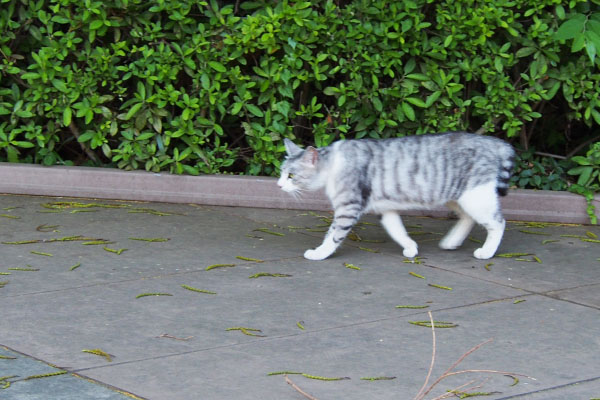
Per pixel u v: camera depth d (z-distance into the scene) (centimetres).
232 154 1052
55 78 1038
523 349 601
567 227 967
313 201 1012
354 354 588
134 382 534
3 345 591
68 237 865
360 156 812
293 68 1006
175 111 1078
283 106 1016
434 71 1005
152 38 1021
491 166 812
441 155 813
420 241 897
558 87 1012
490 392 530
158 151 1044
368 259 824
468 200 816
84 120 1078
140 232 895
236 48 1010
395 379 548
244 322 646
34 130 1048
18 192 1042
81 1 1013
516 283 756
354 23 1010
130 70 1035
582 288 744
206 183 1020
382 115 1020
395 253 848
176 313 662
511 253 852
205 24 1030
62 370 550
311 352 590
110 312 661
